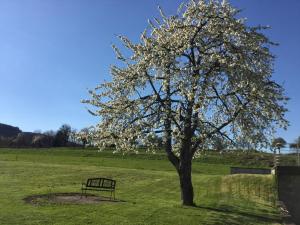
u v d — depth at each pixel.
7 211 24.72
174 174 58.47
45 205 27.62
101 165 69.94
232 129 31.94
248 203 39.16
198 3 31.53
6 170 53.62
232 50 31.12
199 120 30.08
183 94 29.36
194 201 36.28
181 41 30.89
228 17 31.42
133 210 27.75
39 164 62.78
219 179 52.12
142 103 30.61
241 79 30.22
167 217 26.70
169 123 30.41
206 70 30.08
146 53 31.00
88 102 32.09
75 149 105.38
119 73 31.98
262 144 32.16
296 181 46.75
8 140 141.38
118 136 31.22
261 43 32.12
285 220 31.92
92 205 28.53
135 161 79.69
